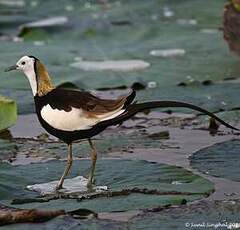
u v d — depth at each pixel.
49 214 10.80
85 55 22.19
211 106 16.70
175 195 11.67
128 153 14.13
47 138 15.28
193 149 14.36
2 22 27.31
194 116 16.55
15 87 18.77
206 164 13.16
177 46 23.28
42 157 14.00
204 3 30.23
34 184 12.34
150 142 14.81
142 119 16.52
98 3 31.58
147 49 22.98
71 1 32.00
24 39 25.23
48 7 31.12
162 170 12.76
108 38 25.09
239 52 20.56
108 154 14.07
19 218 10.70
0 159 13.90
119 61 21.23
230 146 14.04
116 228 10.50
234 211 11.09
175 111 16.89
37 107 12.66
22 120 16.58
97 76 19.59
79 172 12.85
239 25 20.45
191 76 19.59
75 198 11.66
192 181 12.30
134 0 31.64
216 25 26.70
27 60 12.84
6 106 15.17
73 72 19.94
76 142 14.72
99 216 11.04
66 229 10.47
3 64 20.56
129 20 27.83
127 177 12.52
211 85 18.62
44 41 25.02
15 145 14.72
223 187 12.14
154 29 25.70
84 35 25.42
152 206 11.29
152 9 29.72
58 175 12.74
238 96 17.45
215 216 10.91
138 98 17.36
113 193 11.73
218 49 22.69
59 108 12.32
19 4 32.16
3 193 11.91
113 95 18.09
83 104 12.23
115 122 11.97
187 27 26.27
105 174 12.68
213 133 15.40
